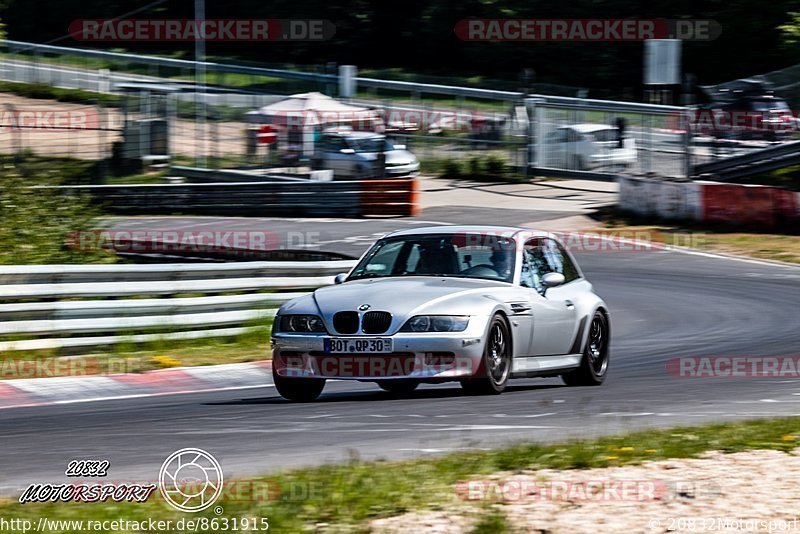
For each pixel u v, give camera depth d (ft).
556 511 45.70
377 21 609.83
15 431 71.77
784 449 58.75
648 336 134.82
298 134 331.57
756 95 284.20
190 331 121.19
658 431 63.87
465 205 302.04
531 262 90.27
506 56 539.29
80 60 511.40
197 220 274.98
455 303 79.97
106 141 382.42
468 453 56.95
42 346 108.99
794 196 237.04
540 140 347.77
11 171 183.83
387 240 92.48
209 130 371.56
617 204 278.26
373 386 96.58
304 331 80.94
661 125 317.01
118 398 88.89
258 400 86.53
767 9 479.82
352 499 46.73
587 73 520.01
